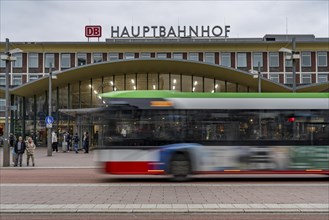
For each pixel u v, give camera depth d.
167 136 16.55
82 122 44.56
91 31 67.44
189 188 14.27
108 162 16.41
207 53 65.06
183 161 16.44
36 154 36.84
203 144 16.53
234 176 18.98
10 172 21.39
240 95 16.89
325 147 16.73
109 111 16.67
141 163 16.39
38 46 65.00
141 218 9.38
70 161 28.28
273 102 16.84
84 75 45.94
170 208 10.24
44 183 15.98
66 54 65.50
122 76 48.19
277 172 16.55
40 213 9.98
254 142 16.61
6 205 10.85
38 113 49.38
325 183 15.98
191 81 47.88
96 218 9.41
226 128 16.64
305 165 16.64
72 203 11.19
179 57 65.12
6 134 24.72
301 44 64.69
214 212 9.98
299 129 16.77
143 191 13.54
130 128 16.58
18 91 45.31
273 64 64.50
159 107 16.66
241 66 64.62
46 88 48.34
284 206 10.55
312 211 10.00
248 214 9.84
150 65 44.25
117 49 65.25
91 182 16.50
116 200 11.69
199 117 16.64
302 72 64.69
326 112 16.91
